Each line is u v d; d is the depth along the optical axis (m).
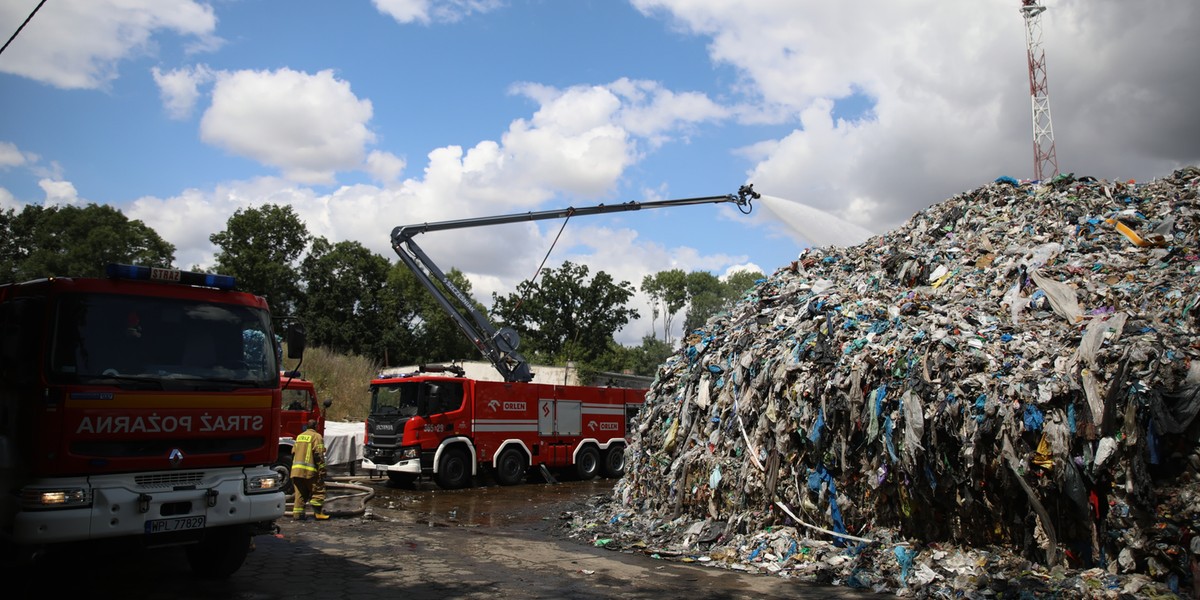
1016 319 9.20
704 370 12.25
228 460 7.21
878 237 14.29
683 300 85.25
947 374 8.27
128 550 6.60
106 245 43.41
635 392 22.66
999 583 7.24
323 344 48.84
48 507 6.14
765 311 12.23
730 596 7.61
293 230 52.34
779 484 9.89
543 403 20.27
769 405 10.22
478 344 20.47
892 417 8.45
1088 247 10.25
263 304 7.88
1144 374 6.87
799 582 8.36
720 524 10.53
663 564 9.41
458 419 18.41
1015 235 11.48
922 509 8.31
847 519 9.07
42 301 6.58
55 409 6.27
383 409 18.83
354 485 16.83
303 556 9.04
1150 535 6.62
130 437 6.59
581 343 50.88
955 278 10.89
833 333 10.05
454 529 12.15
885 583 7.94
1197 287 8.07
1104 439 6.87
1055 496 7.31
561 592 7.62
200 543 7.55
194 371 7.12
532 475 21.02
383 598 7.12
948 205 13.54
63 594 7.01
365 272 50.62
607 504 13.77
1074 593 6.74
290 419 15.80
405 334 50.00
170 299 7.19
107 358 6.64
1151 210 10.79
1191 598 6.27
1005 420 7.48
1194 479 6.52
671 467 12.05
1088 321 8.39
